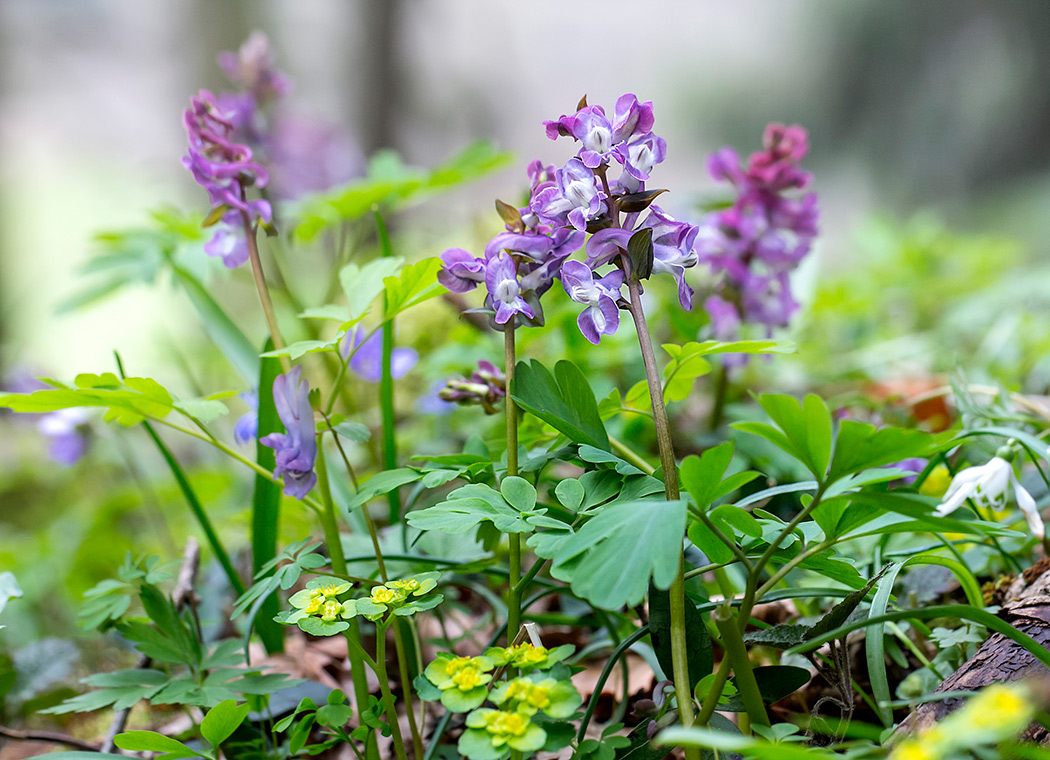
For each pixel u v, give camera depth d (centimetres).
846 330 144
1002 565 94
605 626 93
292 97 359
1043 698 82
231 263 91
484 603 100
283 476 88
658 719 85
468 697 83
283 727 86
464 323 111
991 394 97
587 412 86
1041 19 470
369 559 91
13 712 98
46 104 414
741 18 548
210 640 101
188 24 371
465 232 174
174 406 88
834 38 524
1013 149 480
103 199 407
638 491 85
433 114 378
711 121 549
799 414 81
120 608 90
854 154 513
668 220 85
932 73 500
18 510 182
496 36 466
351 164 157
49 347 316
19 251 364
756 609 95
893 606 90
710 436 101
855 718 90
